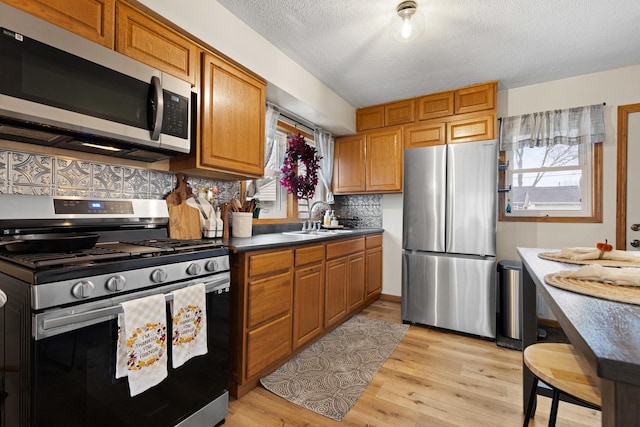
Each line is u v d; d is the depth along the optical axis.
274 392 1.79
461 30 2.11
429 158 2.89
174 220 1.89
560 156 2.96
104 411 1.06
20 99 1.08
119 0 1.43
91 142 1.41
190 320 1.33
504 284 2.66
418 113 3.29
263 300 1.84
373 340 2.53
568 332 0.60
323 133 3.56
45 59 1.15
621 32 2.12
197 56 1.77
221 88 1.90
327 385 1.87
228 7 1.91
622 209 2.68
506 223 3.13
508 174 3.14
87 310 1.01
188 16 1.69
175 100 1.59
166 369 1.22
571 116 2.79
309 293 2.28
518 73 2.76
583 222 2.82
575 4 1.84
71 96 1.21
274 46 2.33
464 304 2.69
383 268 3.75
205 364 1.45
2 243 1.13
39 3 1.18
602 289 0.83
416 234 2.93
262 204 3.03
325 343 2.46
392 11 1.93
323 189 3.84
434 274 2.83
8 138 1.31
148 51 1.53
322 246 2.44
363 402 1.71
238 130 2.02
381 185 3.49
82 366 1.01
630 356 0.43
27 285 0.93
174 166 1.87
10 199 1.29
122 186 1.73
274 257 1.93
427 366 2.12
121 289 1.09
